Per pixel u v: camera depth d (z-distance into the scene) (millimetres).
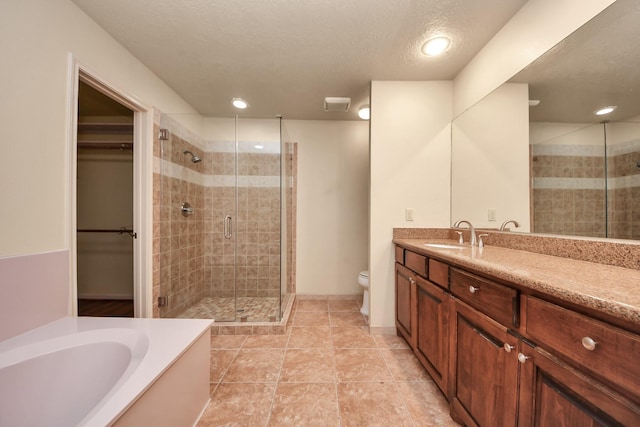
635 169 889
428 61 1847
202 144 2748
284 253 2789
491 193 1641
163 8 1364
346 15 1404
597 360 563
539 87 1275
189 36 1593
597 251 1005
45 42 1193
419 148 2119
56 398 1034
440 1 1308
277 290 2838
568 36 1119
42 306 1191
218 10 1378
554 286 659
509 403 826
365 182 3053
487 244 1685
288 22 1463
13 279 1079
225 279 2826
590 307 567
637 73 881
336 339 2035
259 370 1603
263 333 2125
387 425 1179
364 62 1862
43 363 1026
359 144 3055
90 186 3000
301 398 1354
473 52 1742
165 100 2189
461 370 1123
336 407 1290
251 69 1966
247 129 2756
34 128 1150
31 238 1146
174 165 2324
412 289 1696
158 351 1040
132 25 1498
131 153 2994
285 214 2840
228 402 1325
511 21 1437
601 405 553
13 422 942
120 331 1222
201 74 2045
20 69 1094
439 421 1205
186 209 2502
